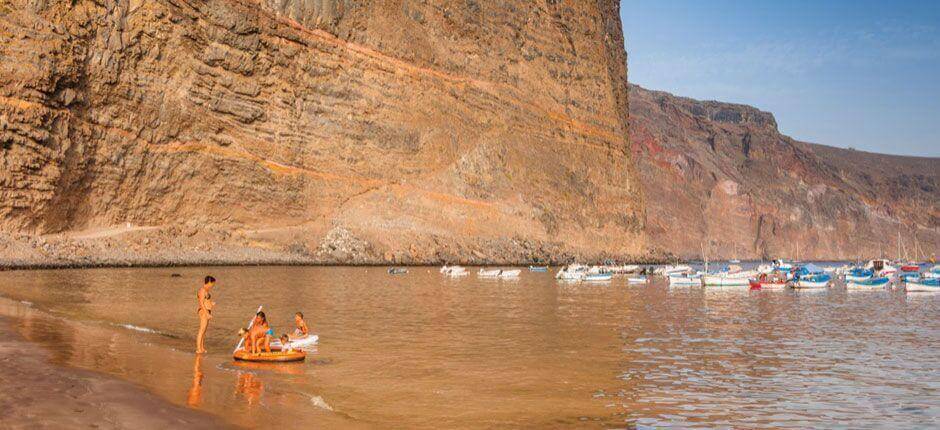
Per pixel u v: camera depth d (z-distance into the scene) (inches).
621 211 4603.8
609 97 4854.8
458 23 3929.6
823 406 557.6
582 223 4188.0
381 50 3437.5
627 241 4589.1
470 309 1307.8
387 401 531.5
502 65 4121.6
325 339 857.5
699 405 550.0
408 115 3481.8
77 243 2144.4
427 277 2367.1
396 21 3567.9
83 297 1220.5
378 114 3336.6
